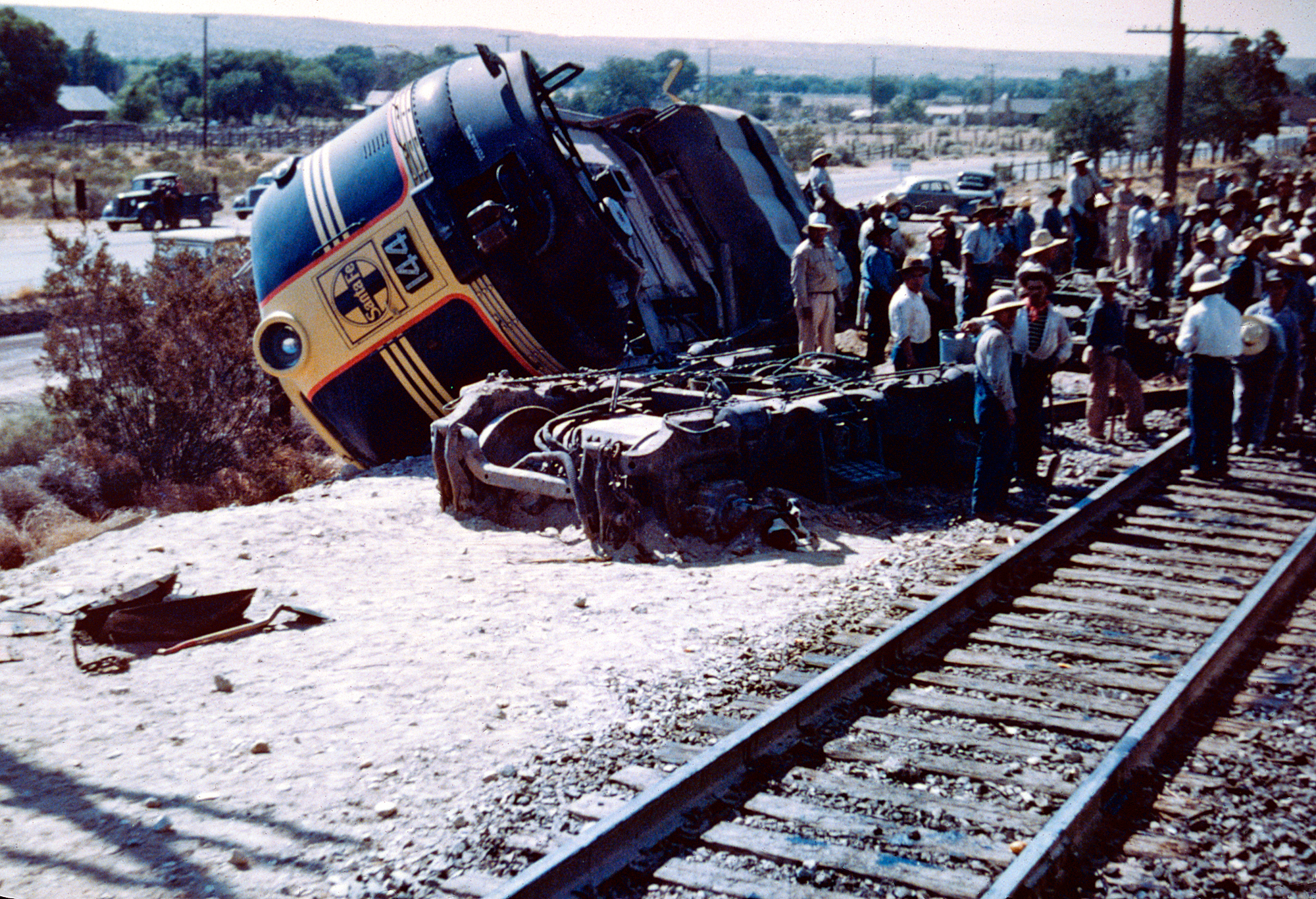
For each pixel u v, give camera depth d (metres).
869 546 9.52
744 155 17.55
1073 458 12.44
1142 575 8.80
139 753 5.84
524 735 6.04
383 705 6.43
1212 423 11.67
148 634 7.44
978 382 10.15
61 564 8.95
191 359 15.66
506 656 7.14
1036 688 6.63
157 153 83.81
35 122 101.12
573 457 9.52
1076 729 6.11
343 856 4.92
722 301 16.53
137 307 15.95
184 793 5.43
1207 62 62.62
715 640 7.35
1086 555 9.30
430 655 7.16
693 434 9.26
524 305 12.30
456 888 4.65
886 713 6.39
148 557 9.08
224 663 7.08
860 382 11.52
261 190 49.59
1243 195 22.77
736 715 6.25
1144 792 5.47
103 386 15.58
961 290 15.91
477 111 12.38
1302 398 14.78
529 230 12.15
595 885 4.66
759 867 4.86
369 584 8.59
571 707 6.39
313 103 155.38
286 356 13.20
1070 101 72.12
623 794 5.39
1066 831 4.89
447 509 10.52
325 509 10.55
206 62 85.88
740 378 11.51
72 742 5.96
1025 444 11.13
